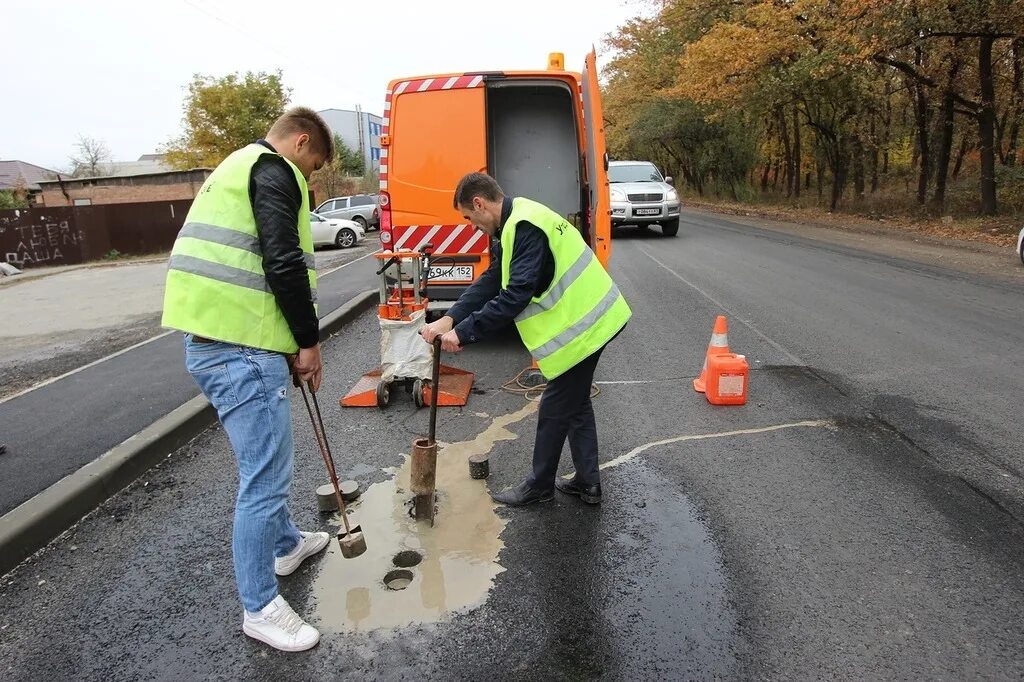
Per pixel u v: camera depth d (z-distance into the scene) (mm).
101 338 8062
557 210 7648
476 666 2402
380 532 3316
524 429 4582
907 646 2445
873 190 25234
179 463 4273
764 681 2291
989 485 3627
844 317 7555
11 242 22078
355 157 45219
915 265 11367
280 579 2963
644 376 5645
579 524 3336
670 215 16359
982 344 6344
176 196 28844
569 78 6375
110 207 23406
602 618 2637
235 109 33125
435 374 3303
